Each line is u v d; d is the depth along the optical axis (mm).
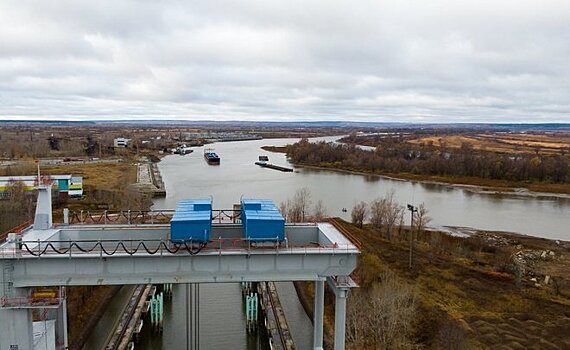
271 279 35531
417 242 82875
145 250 34156
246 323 58406
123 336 52000
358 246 36375
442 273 66500
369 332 47969
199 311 62719
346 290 36312
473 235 93625
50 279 33688
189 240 34344
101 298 61031
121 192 114125
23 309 33250
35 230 39062
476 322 51062
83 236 40469
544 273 70125
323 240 40594
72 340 49656
